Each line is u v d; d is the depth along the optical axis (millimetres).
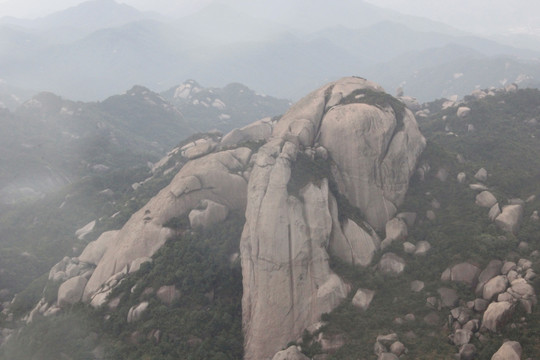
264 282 49062
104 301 54375
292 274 48969
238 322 50781
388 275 52000
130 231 61781
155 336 48719
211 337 48656
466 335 40594
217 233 59750
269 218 50688
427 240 55969
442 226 57438
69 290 59625
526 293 41531
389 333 44312
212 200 62312
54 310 58094
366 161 59312
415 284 50094
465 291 47031
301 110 66938
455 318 43625
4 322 63906
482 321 41375
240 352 47781
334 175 59281
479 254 49906
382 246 55219
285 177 53125
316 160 59219
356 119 60250
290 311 47781
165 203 61656
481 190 61938
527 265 45438
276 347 46562
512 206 56844
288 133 61219
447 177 65875
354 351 43312
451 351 40062
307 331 46625
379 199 59438
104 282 58562
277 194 51844
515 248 50625
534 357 35719
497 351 37125
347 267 51656
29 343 53531
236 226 61000
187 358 46125
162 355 46562
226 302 53281
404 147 62156
